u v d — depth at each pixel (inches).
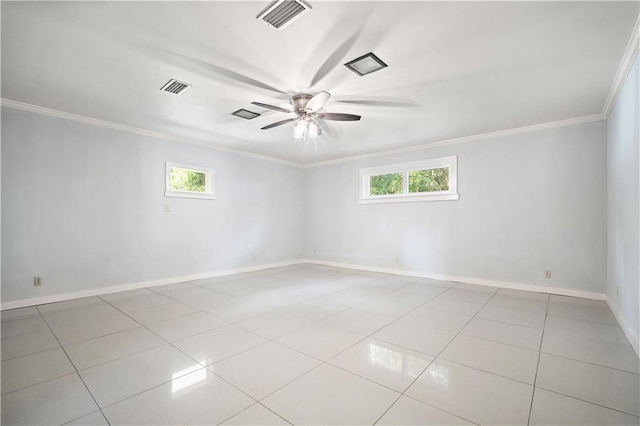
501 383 76.3
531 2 72.9
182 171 203.3
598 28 82.8
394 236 225.1
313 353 93.2
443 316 127.6
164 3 73.5
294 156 252.4
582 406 66.9
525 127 170.9
